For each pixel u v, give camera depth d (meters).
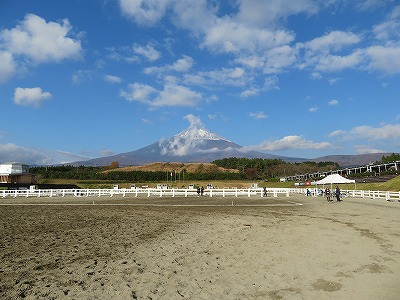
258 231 17.92
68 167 162.50
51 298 7.70
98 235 16.67
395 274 10.09
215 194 60.31
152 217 25.19
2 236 16.16
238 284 9.10
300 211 29.95
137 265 10.77
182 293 8.29
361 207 33.84
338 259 11.77
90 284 8.77
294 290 8.74
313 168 170.62
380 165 103.31
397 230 17.97
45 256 11.88
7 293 7.95
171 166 183.00
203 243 14.56
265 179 135.38
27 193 57.91
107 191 60.41
